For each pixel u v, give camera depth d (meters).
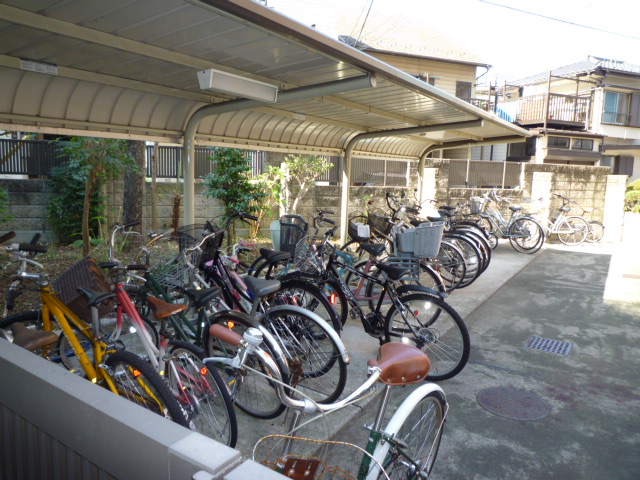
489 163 10.21
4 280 5.15
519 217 8.75
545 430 2.71
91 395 1.19
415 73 14.12
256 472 0.96
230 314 2.66
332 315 3.28
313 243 3.81
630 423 2.80
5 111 3.33
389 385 1.80
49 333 2.20
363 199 8.84
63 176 7.28
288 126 5.55
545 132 14.77
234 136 5.14
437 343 3.90
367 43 13.23
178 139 4.47
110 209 7.64
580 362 3.70
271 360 2.06
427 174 9.43
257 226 7.90
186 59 3.04
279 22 2.41
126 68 3.24
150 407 2.00
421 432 2.05
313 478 1.62
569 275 6.86
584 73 16.31
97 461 1.16
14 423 1.41
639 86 17.41
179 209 8.02
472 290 5.73
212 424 2.31
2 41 2.66
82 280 2.66
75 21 2.44
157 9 2.28
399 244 4.07
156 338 3.06
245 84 3.29
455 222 7.08
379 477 1.67
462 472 2.32
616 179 10.48
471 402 3.04
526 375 3.45
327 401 2.76
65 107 3.58
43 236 7.50
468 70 14.90
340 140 6.55
